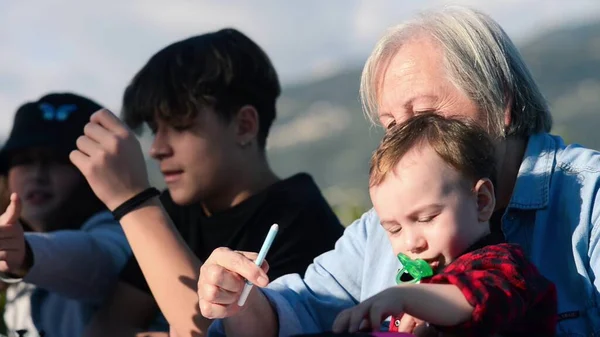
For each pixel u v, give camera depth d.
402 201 2.57
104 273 4.14
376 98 3.06
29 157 4.39
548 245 2.85
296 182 3.91
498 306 2.31
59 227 4.41
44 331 4.25
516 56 3.01
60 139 4.37
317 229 3.76
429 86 2.88
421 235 2.57
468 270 2.41
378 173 2.62
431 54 2.90
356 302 3.06
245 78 3.97
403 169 2.57
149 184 3.47
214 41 3.99
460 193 2.57
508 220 2.88
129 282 4.01
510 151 2.98
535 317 2.48
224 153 3.90
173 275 3.33
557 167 2.93
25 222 4.44
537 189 2.88
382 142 2.69
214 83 3.87
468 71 2.86
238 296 2.54
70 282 4.02
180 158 3.86
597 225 2.77
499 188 2.97
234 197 3.94
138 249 3.38
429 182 2.54
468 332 2.32
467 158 2.58
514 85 2.95
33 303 4.30
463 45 2.90
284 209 3.79
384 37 3.04
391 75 2.96
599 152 2.95
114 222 4.39
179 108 3.82
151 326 3.99
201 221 3.95
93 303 4.18
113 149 3.42
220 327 2.80
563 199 2.86
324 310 3.04
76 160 3.44
